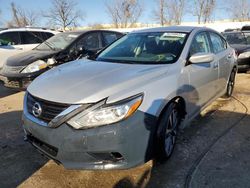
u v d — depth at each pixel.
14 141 4.09
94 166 2.80
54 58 6.58
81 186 3.01
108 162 2.82
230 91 6.05
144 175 3.19
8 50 9.00
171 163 3.42
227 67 5.39
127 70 3.36
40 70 6.34
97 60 4.07
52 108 2.85
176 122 3.61
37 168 3.37
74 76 3.26
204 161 3.46
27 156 3.64
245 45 9.62
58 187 3.00
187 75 3.68
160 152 3.22
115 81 3.01
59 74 3.44
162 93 3.15
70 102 2.77
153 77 3.22
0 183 3.09
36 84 3.32
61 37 7.59
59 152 2.82
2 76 6.53
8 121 4.93
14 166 3.41
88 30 7.77
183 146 3.84
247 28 12.80
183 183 3.04
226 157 3.55
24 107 3.27
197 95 4.04
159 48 3.99
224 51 5.38
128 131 2.76
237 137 4.11
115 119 2.73
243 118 4.87
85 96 2.79
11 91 7.13
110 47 4.50
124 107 2.77
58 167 3.37
